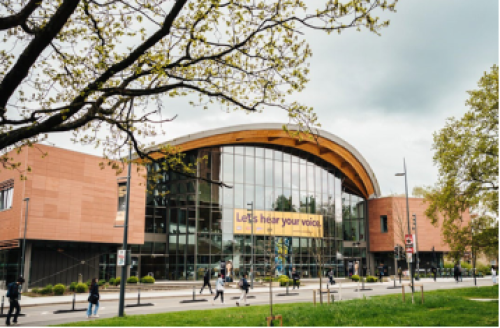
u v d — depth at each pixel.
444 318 12.80
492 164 19.25
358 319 13.29
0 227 37.22
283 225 53.50
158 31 9.78
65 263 39.12
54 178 36.56
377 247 66.94
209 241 47.50
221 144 50.66
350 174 65.25
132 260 45.53
